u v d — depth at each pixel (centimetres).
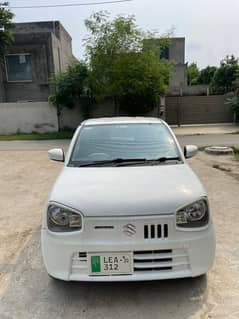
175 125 1914
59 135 1561
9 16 1834
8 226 437
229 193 552
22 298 273
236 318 240
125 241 244
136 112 1628
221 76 4053
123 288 281
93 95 1587
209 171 735
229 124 1886
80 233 247
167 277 247
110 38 1460
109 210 247
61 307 260
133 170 315
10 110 1719
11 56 2123
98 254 245
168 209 248
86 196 261
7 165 892
